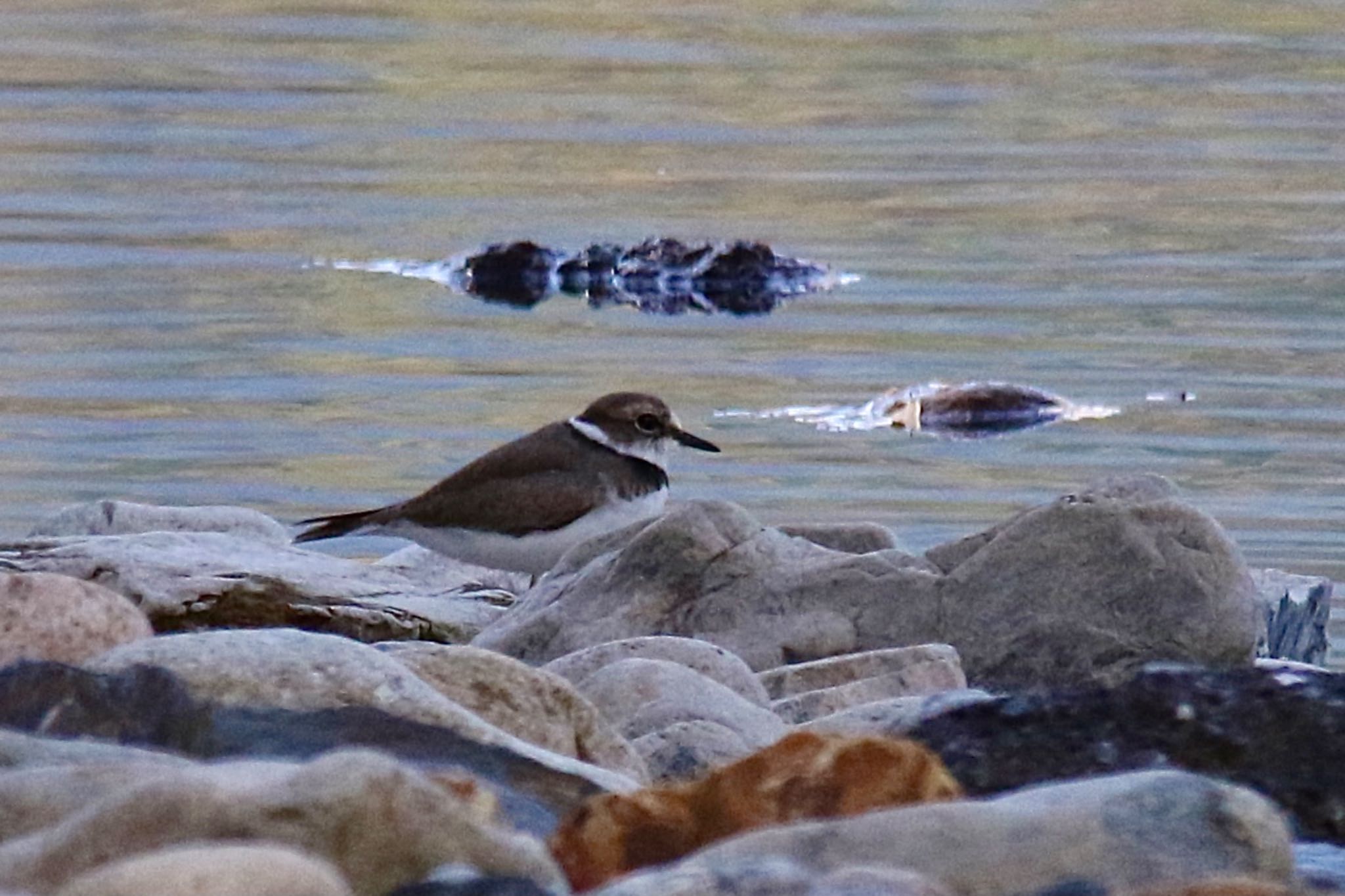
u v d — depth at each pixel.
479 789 6.26
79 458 16.03
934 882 5.18
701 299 21.75
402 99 30.30
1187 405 17.88
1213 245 23.23
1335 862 6.98
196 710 6.99
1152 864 5.62
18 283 21.12
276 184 25.78
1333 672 8.37
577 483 13.98
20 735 6.34
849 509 15.30
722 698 8.32
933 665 9.30
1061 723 7.71
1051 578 10.02
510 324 20.62
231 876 4.68
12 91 30.09
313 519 13.96
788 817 6.42
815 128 28.97
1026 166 27.00
